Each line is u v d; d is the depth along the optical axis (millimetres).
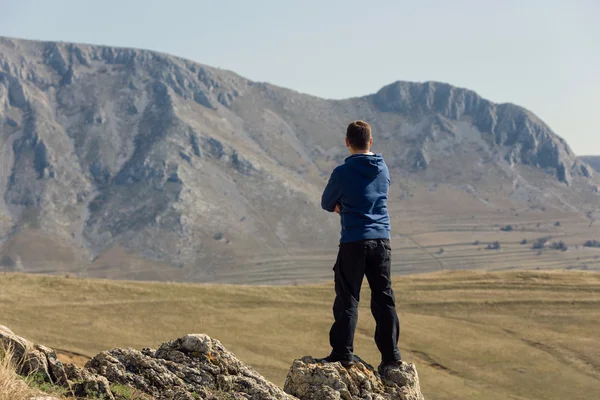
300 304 72125
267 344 57594
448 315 70500
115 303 66562
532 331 65438
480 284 81875
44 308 61844
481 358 57500
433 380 51562
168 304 67875
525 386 51281
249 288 77938
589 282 82062
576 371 54875
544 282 82375
